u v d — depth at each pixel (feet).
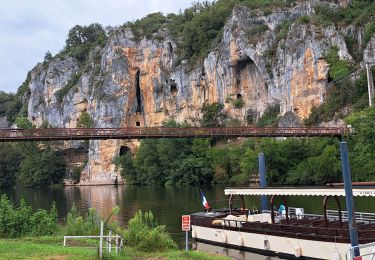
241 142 326.85
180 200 191.01
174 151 330.75
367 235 68.28
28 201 238.68
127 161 394.93
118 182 423.23
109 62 486.79
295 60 312.09
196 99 414.41
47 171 449.48
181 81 428.56
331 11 328.90
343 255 69.41
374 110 202.39
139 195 240.53
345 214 91.30
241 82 376.89
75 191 329.11
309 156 239.09
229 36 375.86
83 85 520.01
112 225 92.22
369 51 275.80
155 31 482.28
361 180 193.88
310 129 223.10
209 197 193.47
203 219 99.30
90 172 452.76
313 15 334.24
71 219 95.50
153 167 341.62
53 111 563.07
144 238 77.25
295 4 368.89
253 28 368.48
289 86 316.19
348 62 288.30
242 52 362.53
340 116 263.29
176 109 433.89
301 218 88.79
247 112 365.20
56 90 582.76
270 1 391.86
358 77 271.69
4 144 489.67
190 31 447.83
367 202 134.62
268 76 339.57
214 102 393.50
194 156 319.47
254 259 80.79
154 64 463.01
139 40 483.10
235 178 276.21
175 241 100.22
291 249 78.43
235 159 285.43
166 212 150.61
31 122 596.29
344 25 318.65
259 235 84.69
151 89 460.96
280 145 246.47
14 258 58.54
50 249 65.67
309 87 300.81
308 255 75.41
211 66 397.60
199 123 399.44
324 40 299.58
